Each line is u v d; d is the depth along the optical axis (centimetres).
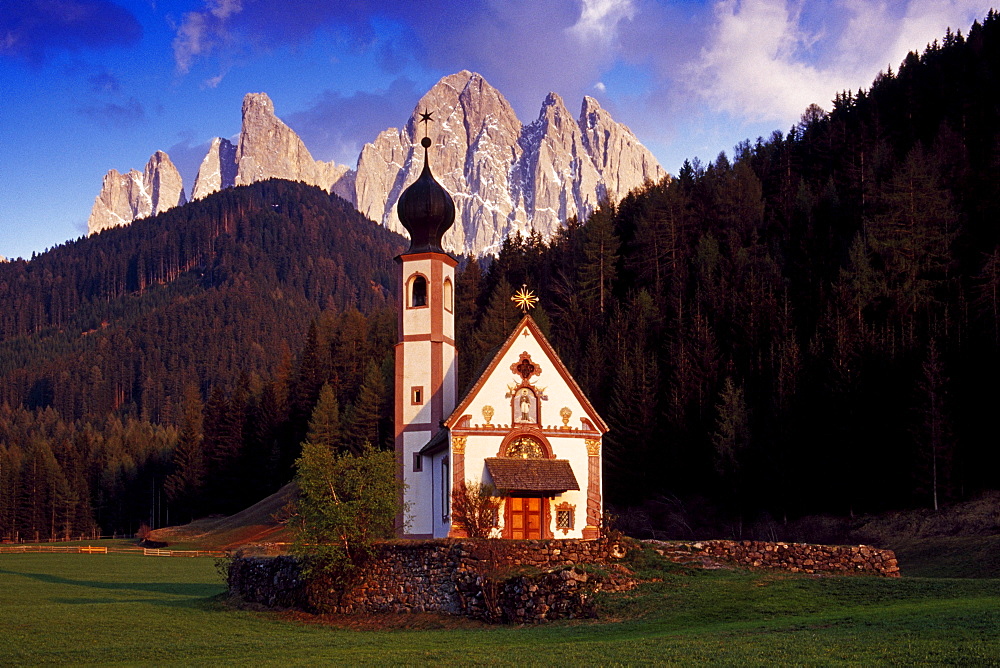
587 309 12950
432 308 6869
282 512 12294
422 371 6788
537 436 5997
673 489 9600
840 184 14250
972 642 2989
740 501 9088
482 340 12175
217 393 16700
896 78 17412
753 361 10475
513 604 4438
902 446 8362
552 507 5972
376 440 12938
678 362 10394
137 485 19100
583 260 14450
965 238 11138
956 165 12606
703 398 9975
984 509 7656
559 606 4366
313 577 4928
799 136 17475
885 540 7769
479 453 5916
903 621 3450
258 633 4453
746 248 13088
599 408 10394
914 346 8994
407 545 4872
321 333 19462
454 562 4750
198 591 6538
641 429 9575
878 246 10938
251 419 16000
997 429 8244
